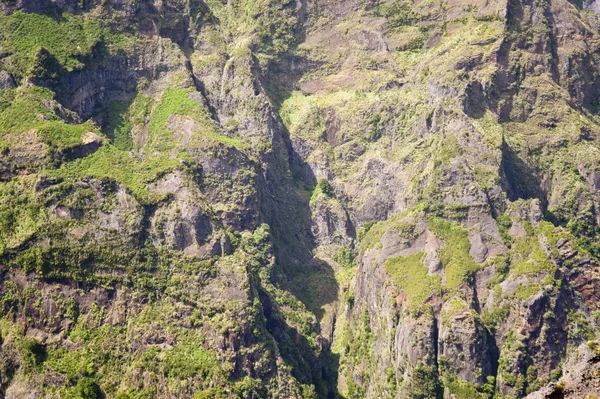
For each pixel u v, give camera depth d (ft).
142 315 615.16
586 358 282.77
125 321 612.70
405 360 638.53
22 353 588.50
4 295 608.19
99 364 593.01
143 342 602.85
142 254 635.66
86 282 618.44
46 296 608.60
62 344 599.16
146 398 575.79
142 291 624.59
